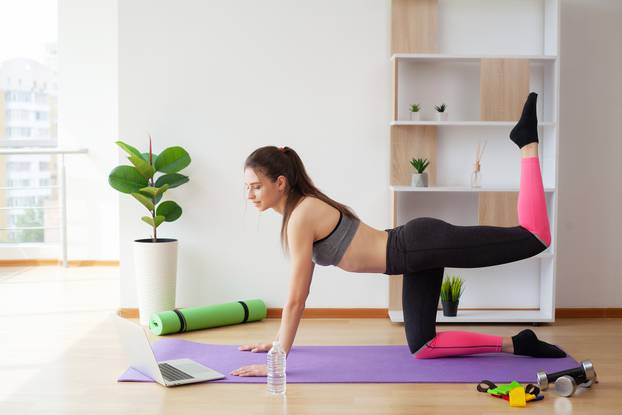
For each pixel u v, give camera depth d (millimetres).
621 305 4551
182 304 4516
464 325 4285
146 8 4410
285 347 3090
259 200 3139
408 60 4391
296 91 4449
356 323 4316
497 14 4461
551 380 2994
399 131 4395
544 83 4457
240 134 4457
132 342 3160
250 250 4496
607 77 4484
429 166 4422
